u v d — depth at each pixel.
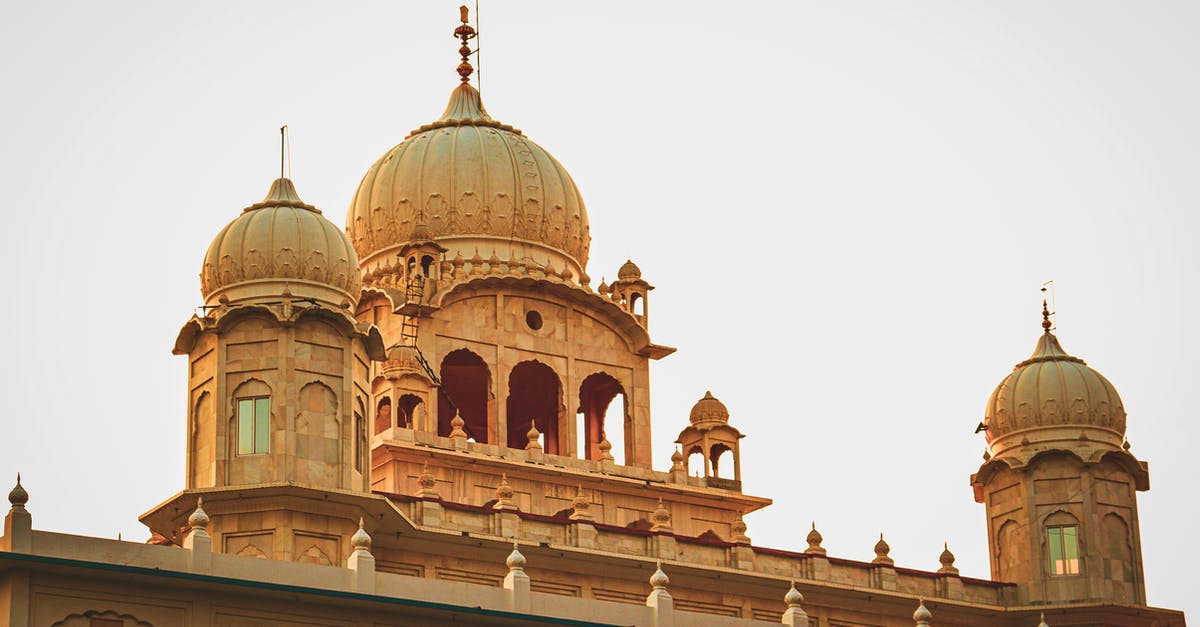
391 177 110.94
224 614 79.31
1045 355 111.50
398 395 101.44
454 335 106.19
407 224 109.75
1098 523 107.06
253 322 92.38
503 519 94.56
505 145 111.94
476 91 115.44
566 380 108.00
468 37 117.19
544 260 110.62
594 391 111.81
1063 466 108.06
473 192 110.00
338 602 80.81
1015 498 108.50
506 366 106.81
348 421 92.00
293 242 93.88
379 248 110.38
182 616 78.75
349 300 94.81
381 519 90.69
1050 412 108.88
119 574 77.62
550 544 94.00
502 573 94.00
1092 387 109.44
